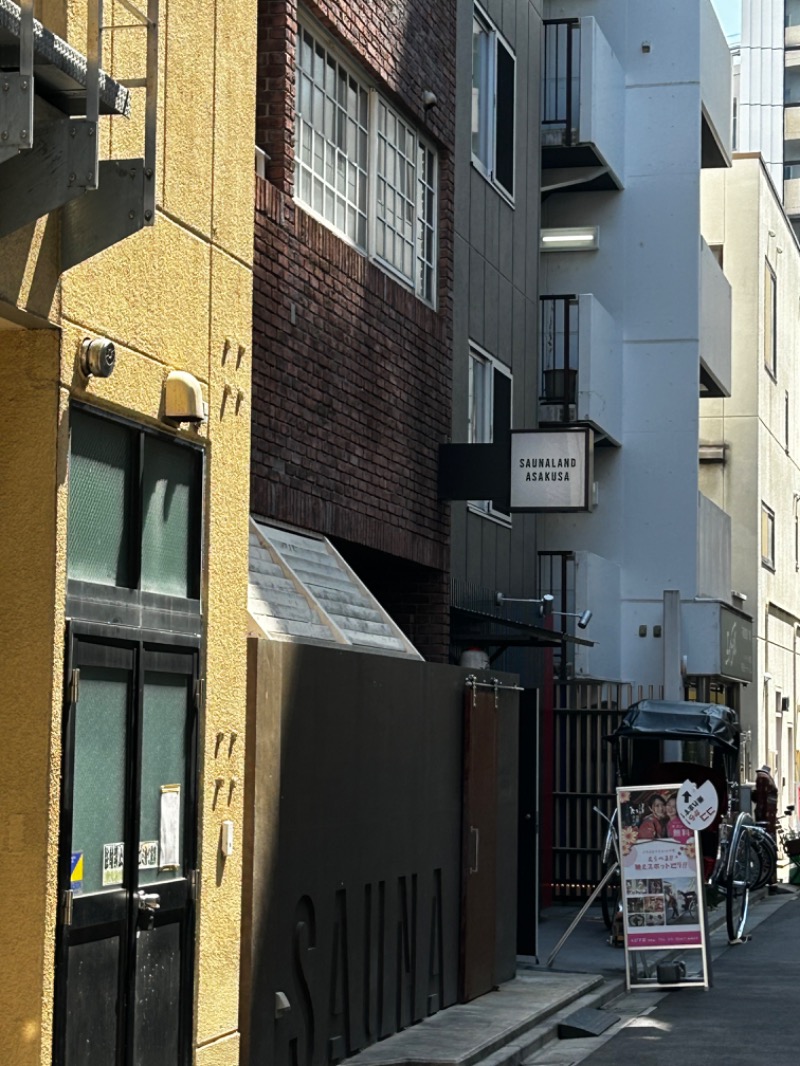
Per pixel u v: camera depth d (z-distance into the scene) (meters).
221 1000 8.98
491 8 19.48
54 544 7.28
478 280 18.73
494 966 14.25
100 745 7.77
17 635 7.27
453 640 17.78
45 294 7.20
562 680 23.17
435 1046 11.30
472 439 18.84
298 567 12.35
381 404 15.05
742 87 61.38
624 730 20.11
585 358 24.48
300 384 13.06
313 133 13.64
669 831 15.49
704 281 27.34
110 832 7.86
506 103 20.28
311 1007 10.21
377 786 11.49
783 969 16.88
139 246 8.18
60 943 7.25
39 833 7.17
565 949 17.77
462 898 13.42
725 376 29.92
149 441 8.36
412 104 15.80
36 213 6.67
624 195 26.72
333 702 10.68
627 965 15.35
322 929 10.43
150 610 8.24
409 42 15.67
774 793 27.78
